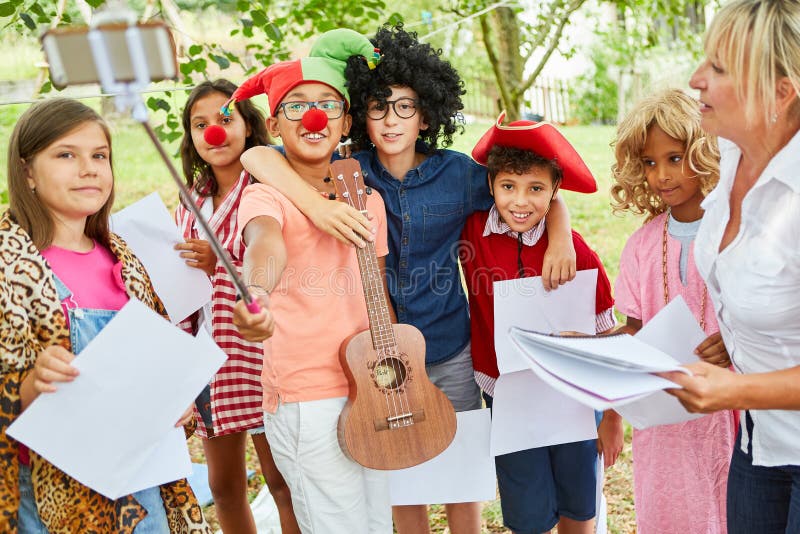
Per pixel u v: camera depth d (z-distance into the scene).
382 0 5.28
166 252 2.75
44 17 3.82
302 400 2.46
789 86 1.80
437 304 2.85
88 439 1.99
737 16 1.80
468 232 2.87
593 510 2.92
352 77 2.64
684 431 2.61
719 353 2.36
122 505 2.17
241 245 2.95
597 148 10.26
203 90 3.04
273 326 2.10
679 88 2.57
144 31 1.48
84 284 2.19
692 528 2.65
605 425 2.88
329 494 2.49
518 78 5.48
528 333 2.10
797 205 1.83
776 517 2.20
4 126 6.64
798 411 1.98
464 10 5.48
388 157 2.81
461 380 2.93
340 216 2.41
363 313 2.58
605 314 2.83
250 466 4.23
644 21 6.95
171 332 2.05
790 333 1.94
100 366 1.98
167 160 1.65
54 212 2.17
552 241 2.72
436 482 2.82
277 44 4.24
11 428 1.93
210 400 3.03
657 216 2.71
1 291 2.00
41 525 2.11
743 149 1.94
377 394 2.46
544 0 5.75
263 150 2.62
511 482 2.86
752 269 1.92
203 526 2.32
